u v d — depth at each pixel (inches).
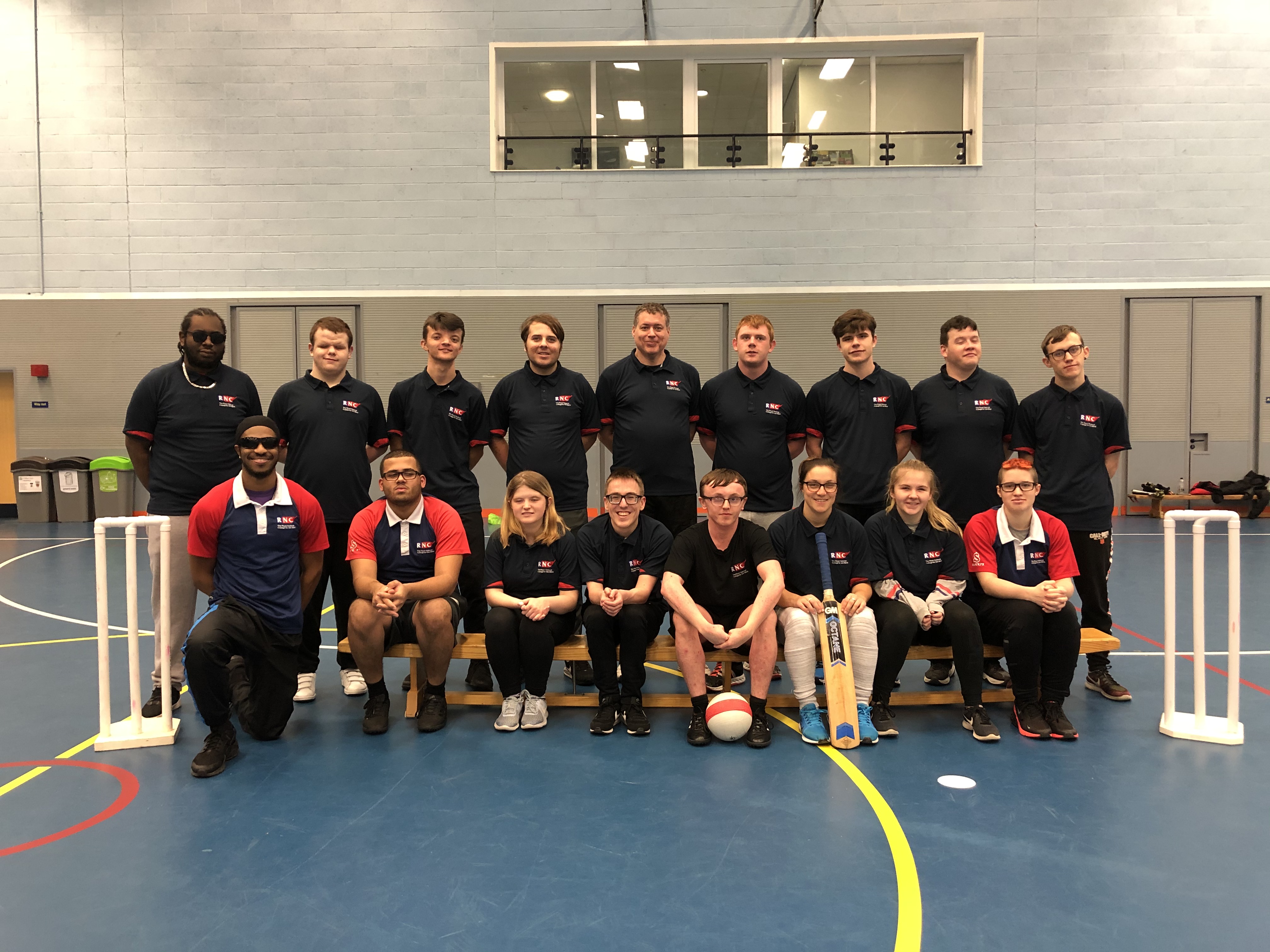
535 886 86.4
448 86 400.2
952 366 162.1
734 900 83.6
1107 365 401.7
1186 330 400.2
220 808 106.1
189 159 404.5
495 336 408.5
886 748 128.1
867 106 402.6
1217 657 175.0
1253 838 96.9
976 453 158.4
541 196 404.5
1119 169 394.6
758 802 107.7
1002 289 398.9
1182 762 120.3
